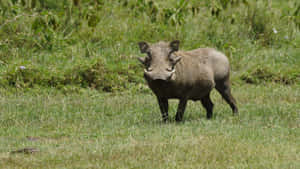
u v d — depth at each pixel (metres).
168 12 40.06
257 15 59.06
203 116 35.50
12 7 47.47
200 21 58.06
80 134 29.66
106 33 53.41
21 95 40.75
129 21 55.25
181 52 32.81
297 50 56.56
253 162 23.34
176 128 30.17
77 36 52.62
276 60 54.03
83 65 45.00
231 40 55.81
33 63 46.38
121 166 22.67
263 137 28.16
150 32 54.41
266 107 37.41
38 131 30.59
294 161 23.42
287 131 29.86
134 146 25.83
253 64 51.50
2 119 33.09
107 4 56.31
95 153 24.62
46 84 43.38
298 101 40.72
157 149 25.19
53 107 36.88
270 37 58.00
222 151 24.77
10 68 43.88
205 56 33.84
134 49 51.28
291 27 58.94
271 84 47.69
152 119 33.62
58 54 49.00
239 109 37.22
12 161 23.47
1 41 48.22
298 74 49.75
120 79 44.69
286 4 65.81
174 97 32.00
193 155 24.22
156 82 30.08
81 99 40.28
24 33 49.69
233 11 58.50
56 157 24.06
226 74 34.97
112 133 29.69
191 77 31.91
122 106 37.62
